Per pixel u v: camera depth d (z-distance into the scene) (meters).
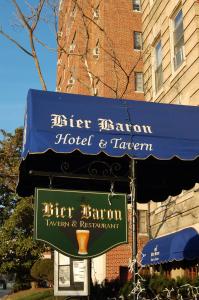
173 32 16.42
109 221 7.34
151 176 9.90
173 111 8.12
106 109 7.70
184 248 11.90
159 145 7.52
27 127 7.36
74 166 9.15
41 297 19.94
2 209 38.47
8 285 69.25
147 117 7.83
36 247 29.25
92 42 30.58
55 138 7.09
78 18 31.83
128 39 28.53
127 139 7.42
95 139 7.27
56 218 7.09
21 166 8.56
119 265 20.70
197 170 9.57
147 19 19.31
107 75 26.88
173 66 16.12
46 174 7.63
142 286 7.89
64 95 7.71
